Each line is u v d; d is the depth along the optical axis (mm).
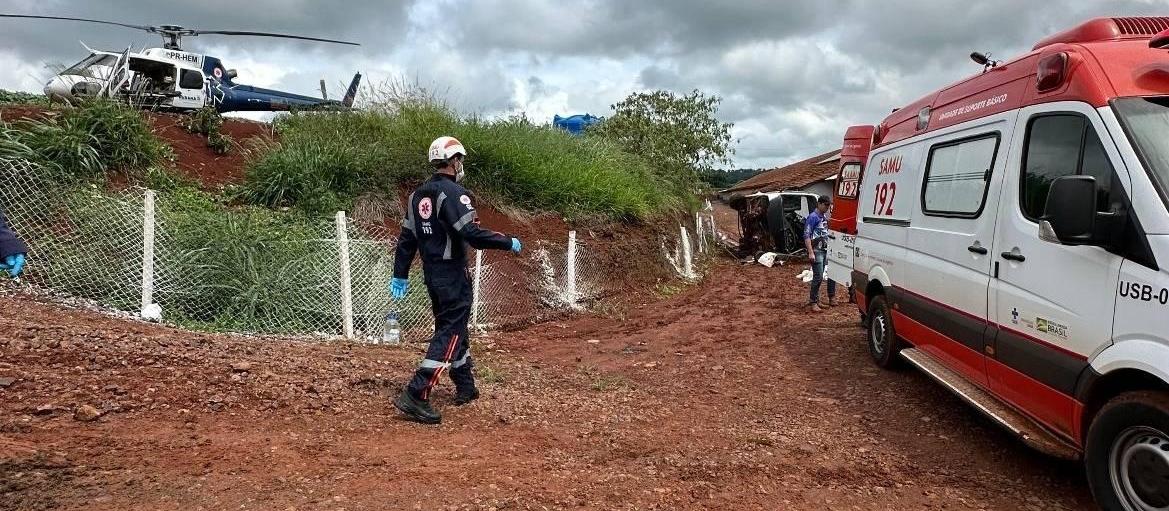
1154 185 3303
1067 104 3965
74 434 3701
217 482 3346
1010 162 4469
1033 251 4098
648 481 3914
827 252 10055
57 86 11391
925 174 5840
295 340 6723
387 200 10258
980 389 4977
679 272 14453
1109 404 3443
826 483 4117
